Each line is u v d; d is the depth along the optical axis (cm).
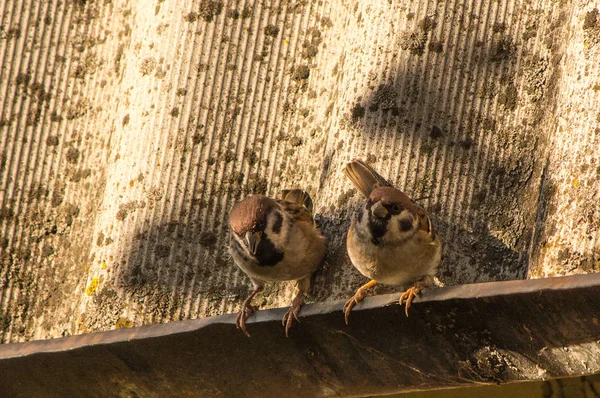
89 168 916
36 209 903
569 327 568
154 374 705
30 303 859
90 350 678
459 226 730
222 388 716
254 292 782
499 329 598
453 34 775
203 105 852
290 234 766
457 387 658
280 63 873
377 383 678
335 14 884
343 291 768
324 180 803
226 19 877
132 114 867
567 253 645
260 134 852
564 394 677
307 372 687
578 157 675
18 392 738
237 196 829
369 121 771
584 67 709
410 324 623
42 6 980
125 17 973
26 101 945
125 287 791
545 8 780
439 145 750
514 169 738
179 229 812
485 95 759
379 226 709
